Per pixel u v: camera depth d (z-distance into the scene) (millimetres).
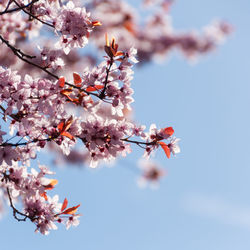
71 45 3293
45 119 2979
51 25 3215
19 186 3068
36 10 3426
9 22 4156
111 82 3027
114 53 2979
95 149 3143
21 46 3926
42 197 3203
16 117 2971
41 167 3266
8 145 2814
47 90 2955
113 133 2961
